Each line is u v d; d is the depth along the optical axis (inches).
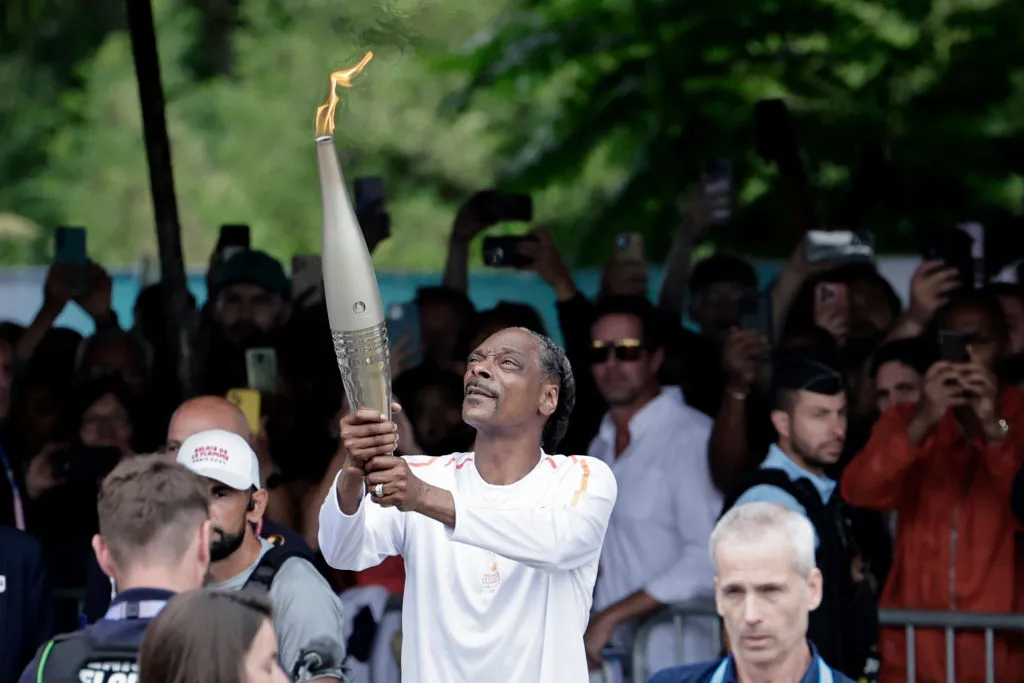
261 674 220.7
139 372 500.7
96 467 457.4
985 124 665.6
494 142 1009.5
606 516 282.2
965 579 418.9
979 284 478.3
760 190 675.4
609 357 442.3
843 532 385.4
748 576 273.1
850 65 668.1
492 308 473.4
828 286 476.1
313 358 475.2
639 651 430.3
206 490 269.4
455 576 280.5
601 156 710.5
